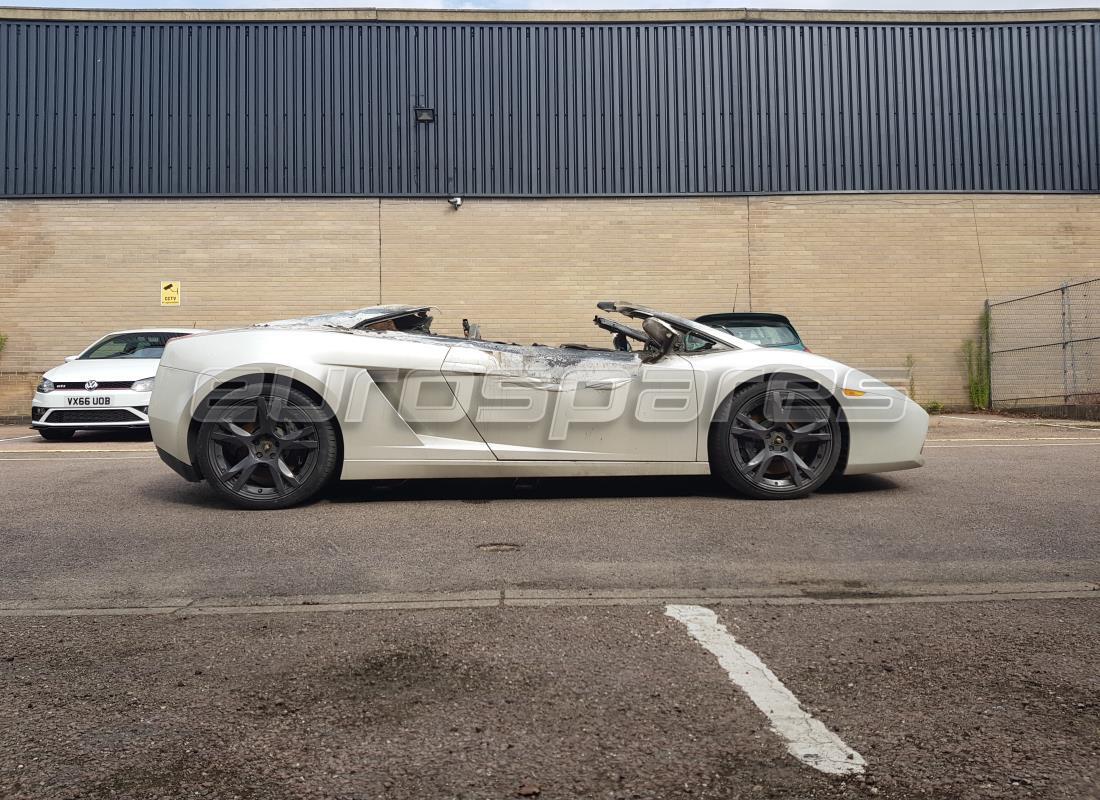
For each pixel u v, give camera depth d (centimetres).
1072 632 273
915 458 506
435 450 477
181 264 1396
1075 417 1185
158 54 1404
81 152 1397
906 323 1407
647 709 217
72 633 279
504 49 1416
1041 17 1419
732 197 1412
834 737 202
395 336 499
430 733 205
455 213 1409
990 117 1417
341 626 283
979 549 379
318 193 1402
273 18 1402
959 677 237
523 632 276
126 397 891
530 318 1408
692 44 1421
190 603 311
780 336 882
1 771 188
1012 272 1404
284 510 475
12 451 801
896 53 1422
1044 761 189
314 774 186
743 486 489
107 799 177
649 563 360
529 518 450
